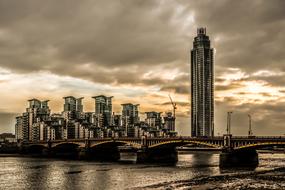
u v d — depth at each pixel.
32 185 122.75
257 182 115.56
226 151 182.00
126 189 109.44
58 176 146.12
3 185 123.38
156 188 108.69
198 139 195.50
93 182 127.25
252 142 174.75
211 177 131.88
